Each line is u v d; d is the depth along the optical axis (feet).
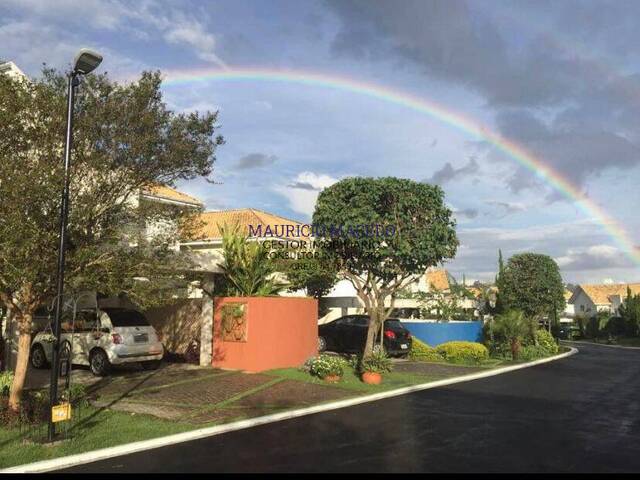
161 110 31.78
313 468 23.11
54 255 27.71
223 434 28.96
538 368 68.39
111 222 31.63
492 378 56.08
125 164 30.99
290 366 51.96
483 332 86.63
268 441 27.55
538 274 98.99
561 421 33.73
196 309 56.08
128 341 46.73
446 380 51.31
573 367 70.38
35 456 23.76
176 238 33.96
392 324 69.56
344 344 69.31
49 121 28.50
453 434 29.66
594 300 260.42
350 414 34.68
